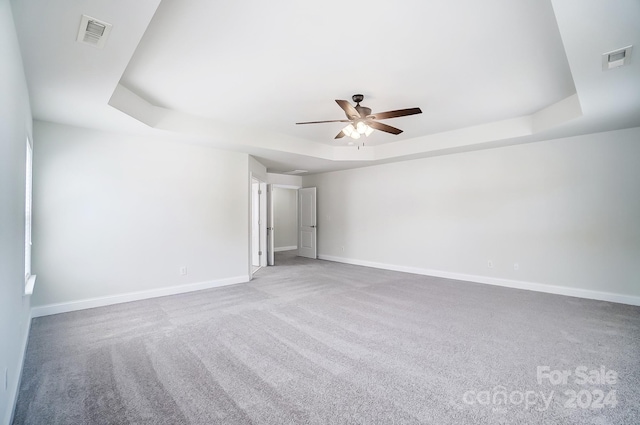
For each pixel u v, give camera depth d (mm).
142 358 2539
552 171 4582
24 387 2105
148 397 2002
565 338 2916
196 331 3117
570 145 4422
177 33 2299
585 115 3451
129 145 4184
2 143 1495
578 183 4367
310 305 4000
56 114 3318
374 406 1909
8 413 1663
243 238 5410
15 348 1988
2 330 1519
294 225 10383
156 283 4410
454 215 5641
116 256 4066
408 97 3611
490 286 5023
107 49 2061
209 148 4977
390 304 4039
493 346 2754
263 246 7105
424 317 3523
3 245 1548
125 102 3305
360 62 2762
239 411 1861
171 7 1989
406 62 2764
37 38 1917
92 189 3889
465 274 5496
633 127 3947
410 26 2223
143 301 4168
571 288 4426
